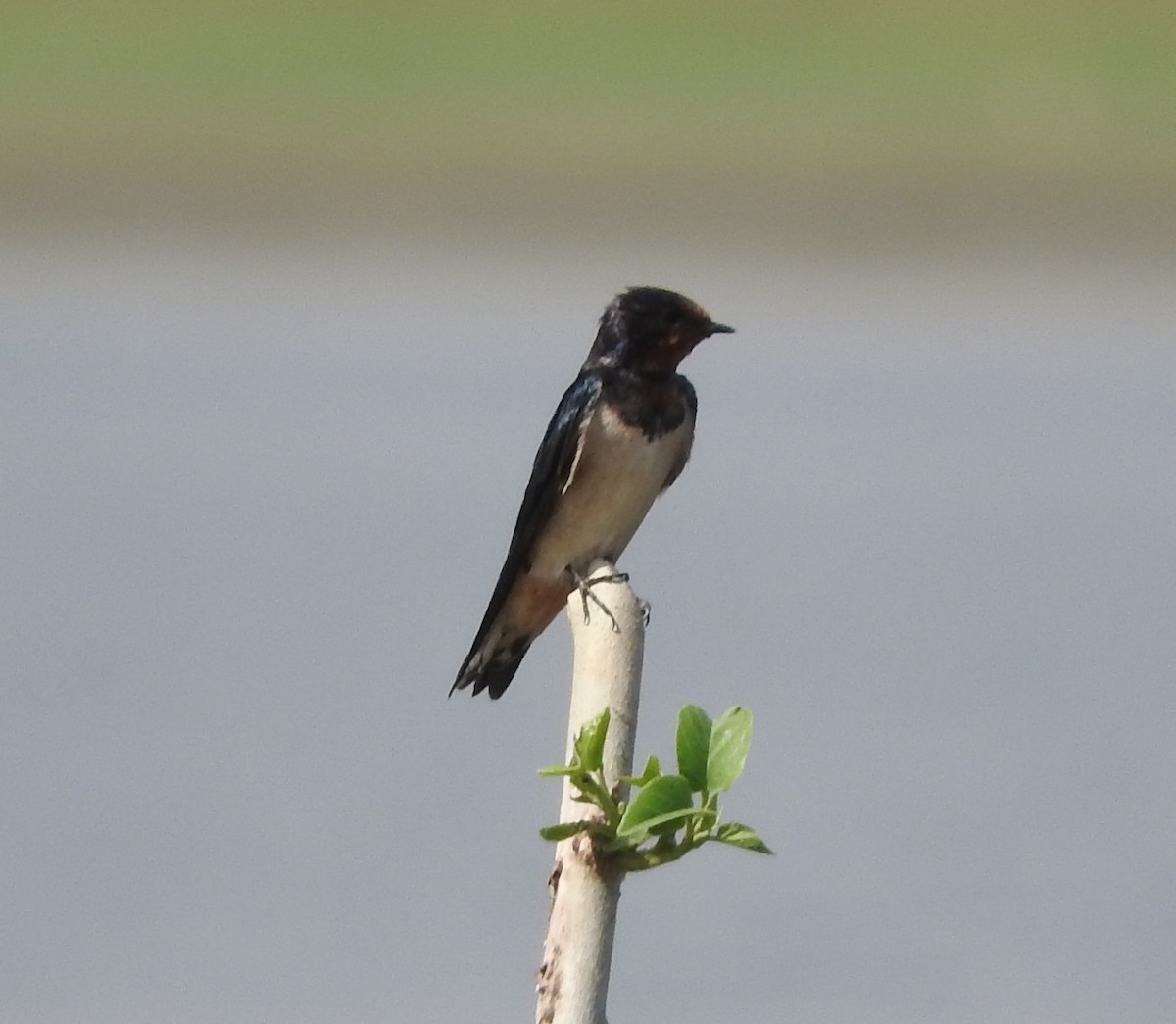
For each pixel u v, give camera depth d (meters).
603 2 25.36
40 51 24.14
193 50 24.39
